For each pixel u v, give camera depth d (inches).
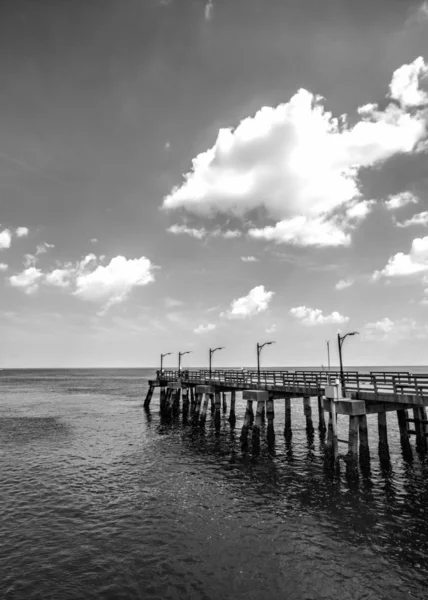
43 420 1884.8
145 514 693.9
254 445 1118.4
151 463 1049.5
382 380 928.3
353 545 570.9
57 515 692.7
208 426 1641.2
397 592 457.1
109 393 3725.4
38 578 489.4
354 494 776.9
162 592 457.4
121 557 541.0
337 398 896.9
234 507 722.8
